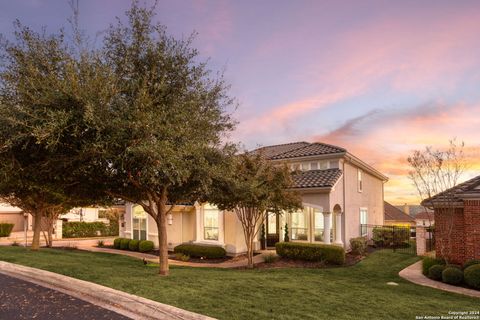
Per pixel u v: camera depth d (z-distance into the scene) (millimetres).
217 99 10688
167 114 9125
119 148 8367
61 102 7945
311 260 16250
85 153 8258
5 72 8438
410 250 19750
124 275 10859
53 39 8742
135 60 9695
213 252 18172
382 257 17328
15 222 38312
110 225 38969
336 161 20297
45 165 8773
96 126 7668
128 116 8383
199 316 6680
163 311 7164
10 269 12922
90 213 41750
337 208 19219
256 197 13555
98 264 13883
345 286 10219
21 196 17938
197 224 20328
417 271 13742
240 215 15594
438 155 13789
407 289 10359
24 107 7758
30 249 19906
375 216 26141
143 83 8938
